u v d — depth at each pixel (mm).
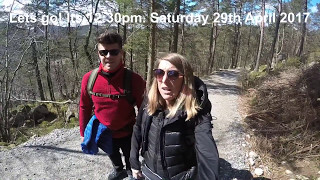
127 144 1565
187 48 16734
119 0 6062
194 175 1021
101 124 1467
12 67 6648
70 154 2584
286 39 24625
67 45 9602
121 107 1396
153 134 1054
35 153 2604
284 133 2865
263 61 18766
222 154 2584
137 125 1203
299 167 2229
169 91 1011
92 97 1421
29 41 6645
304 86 3482
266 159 2426
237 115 4055
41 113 8250
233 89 6922
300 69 4621
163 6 8156
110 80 1355
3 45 6273
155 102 1060
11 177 2148
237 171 2213
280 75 5039
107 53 1293
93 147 1480
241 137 3049
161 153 1034
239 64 29469
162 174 1053
